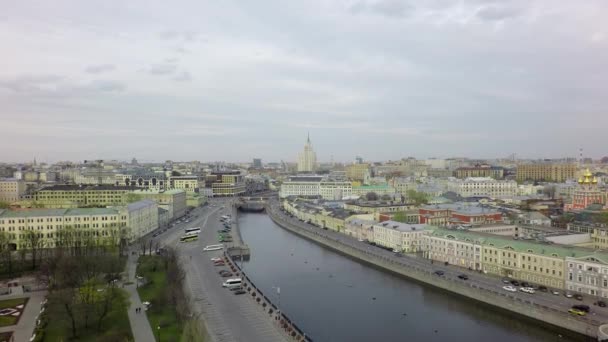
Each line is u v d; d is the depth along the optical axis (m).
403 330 193.12
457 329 192.38
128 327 174.38
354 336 187.88
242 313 193.62
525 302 194.00
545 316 185.38
